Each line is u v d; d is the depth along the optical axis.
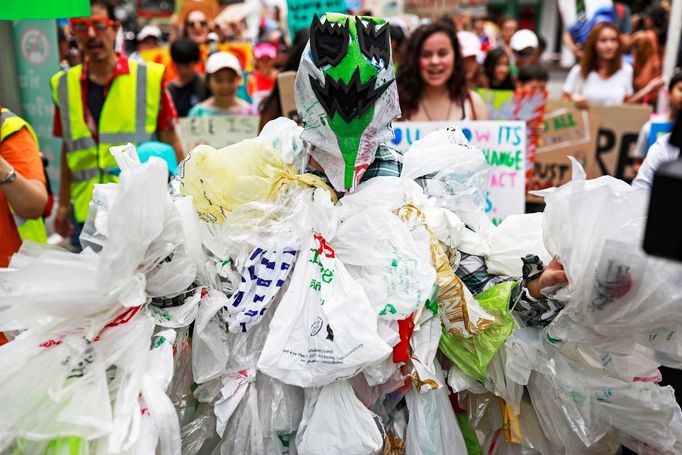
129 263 1.39
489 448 1.83
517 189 3.45
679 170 0.80
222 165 1.60
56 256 1.42
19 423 1.37
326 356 1.49
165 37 12.75
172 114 3.68
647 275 1.40
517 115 4.35
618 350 1.55
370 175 1.73
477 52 5.04
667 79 5.62
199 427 1.66
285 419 1.58
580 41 7.60
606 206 1.44
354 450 1.52
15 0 2.07
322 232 1.59
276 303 1.60
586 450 1.78
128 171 1.34
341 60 1.53
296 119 3.67
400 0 8.38
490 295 1.66
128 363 1.46
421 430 1.61
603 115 4.66
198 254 1.63
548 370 1.63
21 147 2.34
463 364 1.67
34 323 1.47
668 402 1.61
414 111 3.72
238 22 9.25
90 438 1.36
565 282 1.54
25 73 4.27
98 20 3.36
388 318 1.52
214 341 1.59
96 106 3.51
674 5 5.48
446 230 1.66
